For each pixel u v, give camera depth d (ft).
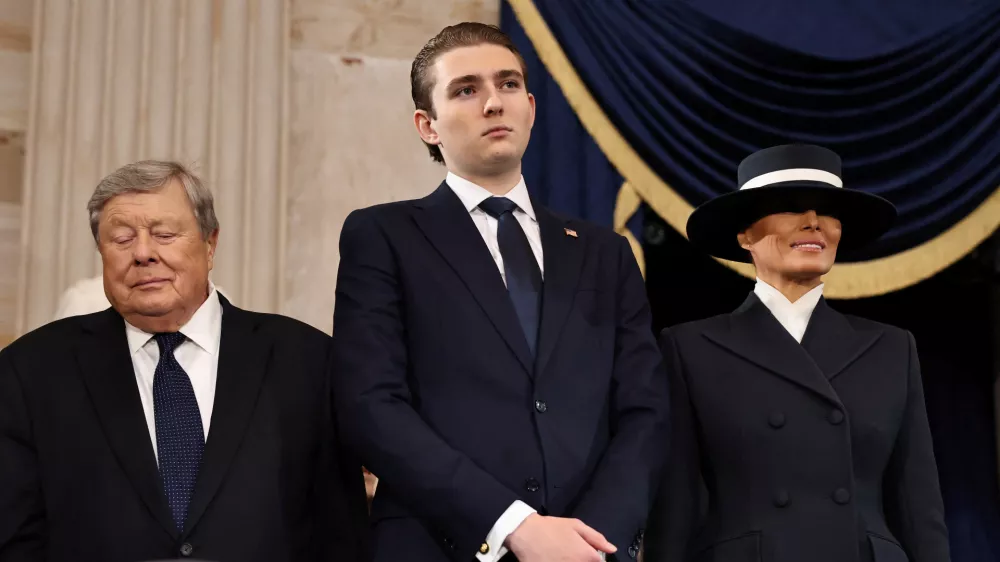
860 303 16.71
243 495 6.70
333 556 7.07
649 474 6.77
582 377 6.98
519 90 7.63
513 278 7.25
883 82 13.67
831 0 13.80
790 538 7.52
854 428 7.84
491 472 6.62
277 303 12.25
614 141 13.01
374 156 12.98
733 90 13.39
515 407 6.79
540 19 13.10
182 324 7.22
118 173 7.21
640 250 13.02
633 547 6.46
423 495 6.34
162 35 12.41
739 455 7.83
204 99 12.39
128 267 6.95
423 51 7.91
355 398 6.72
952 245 13.64
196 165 12.23
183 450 6.86
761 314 8.30
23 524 6.63
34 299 11.66
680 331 8.46
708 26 13.44
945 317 16.65
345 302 7.18
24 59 12.41
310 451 7.09
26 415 6.83
